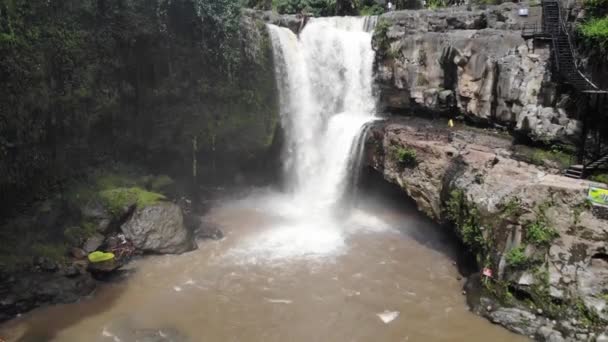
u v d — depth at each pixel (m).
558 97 20.61
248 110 27.12
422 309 17.03
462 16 26.92
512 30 24.27
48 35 20.03
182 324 15.92
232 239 22.47
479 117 24.34
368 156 25.38
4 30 18.05
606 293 14.52
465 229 18.66
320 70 29.36
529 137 21.08
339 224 24.77
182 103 25.44
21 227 18.77
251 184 28.89
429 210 22.09
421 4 41.50
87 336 15.08
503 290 16.42
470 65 24.48
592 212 15.30
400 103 28.55
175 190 24.92
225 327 15.84
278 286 18.42
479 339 15.20
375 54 29.86
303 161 28.55
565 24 21.44
